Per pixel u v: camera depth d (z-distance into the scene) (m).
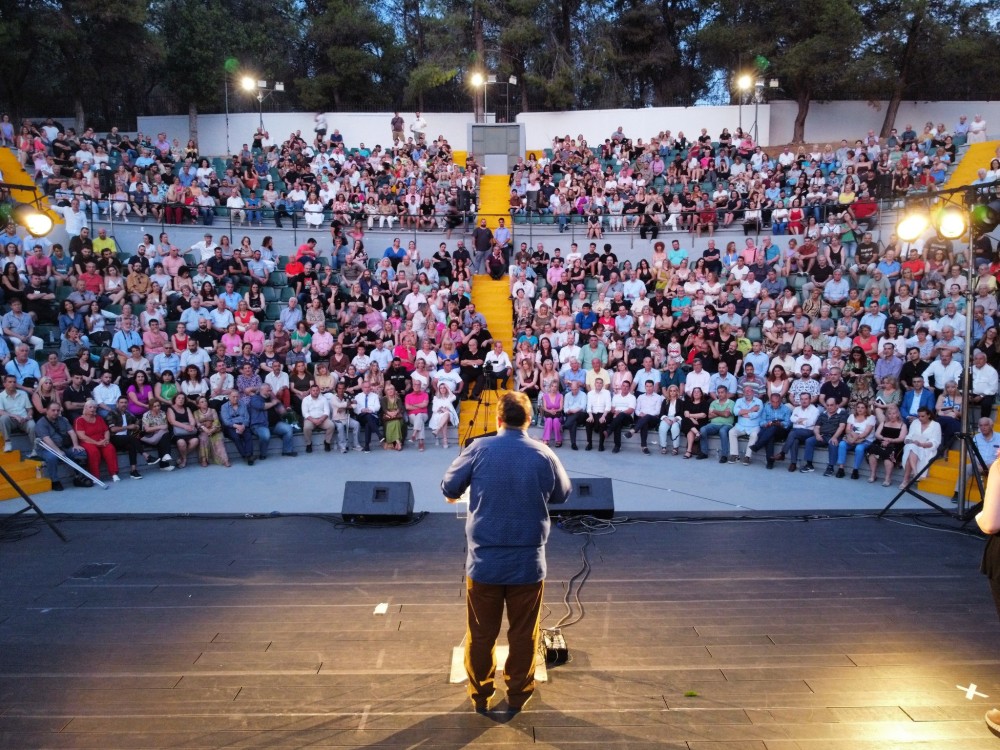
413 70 29.06
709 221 18.89
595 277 16.88
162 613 5.64
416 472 11.20
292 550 7.24
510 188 21.80
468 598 4.01
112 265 14.58
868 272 15.13
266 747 3.77
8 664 4.77
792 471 11.34
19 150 18.75
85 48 24.06
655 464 11.80
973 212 7.99
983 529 3.75
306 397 12.46
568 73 27.81
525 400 4.16
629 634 5.16
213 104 27.89
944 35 24.12
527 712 4.09
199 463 11.71
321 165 22.34
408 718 4.04
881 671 4.58
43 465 10.34
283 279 16.75
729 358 13.03
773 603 5.75
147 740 3.85
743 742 3.79
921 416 10.19
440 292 15.55
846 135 26.47
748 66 26.97
